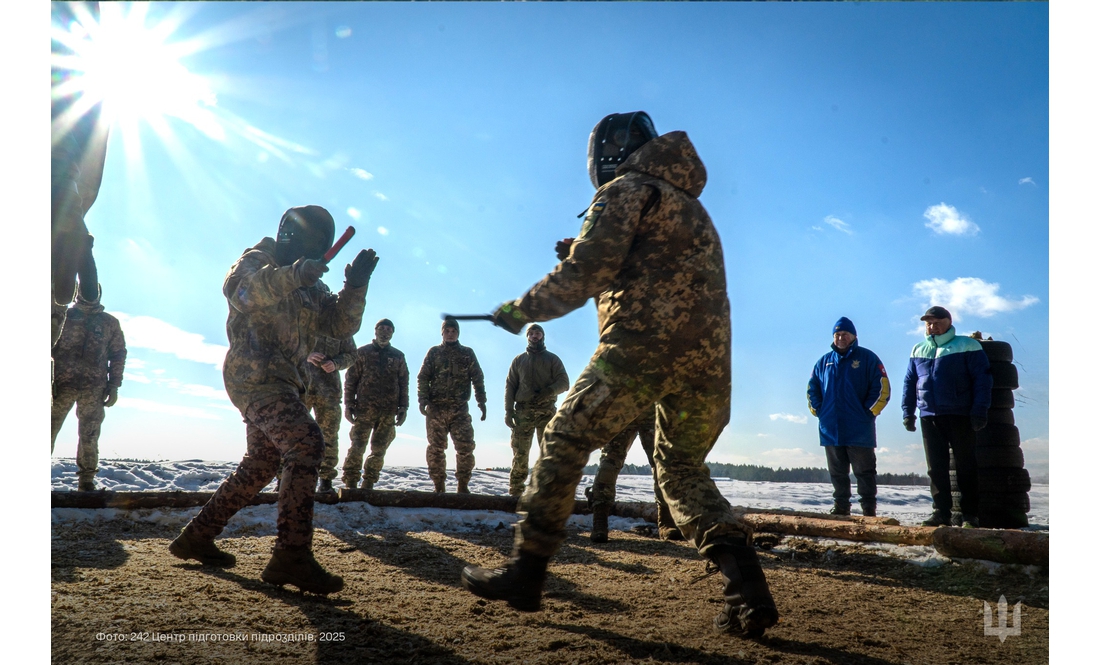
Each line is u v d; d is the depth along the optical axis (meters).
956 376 4.91
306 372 2.82
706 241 2.16
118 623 2.06
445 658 1.84
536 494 2.01
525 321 2.06
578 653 1.89
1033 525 5.15
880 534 3.85
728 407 2.20
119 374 6.14
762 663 1.84
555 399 7.06
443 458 6.94
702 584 2.90
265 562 3.18
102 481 6.69
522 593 1.98
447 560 3.50
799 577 3.13
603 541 4.28
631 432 4.31
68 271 2.13
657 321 2.04
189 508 4.49
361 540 4.09
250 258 2.79
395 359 6.60
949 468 5.24
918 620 2.35
